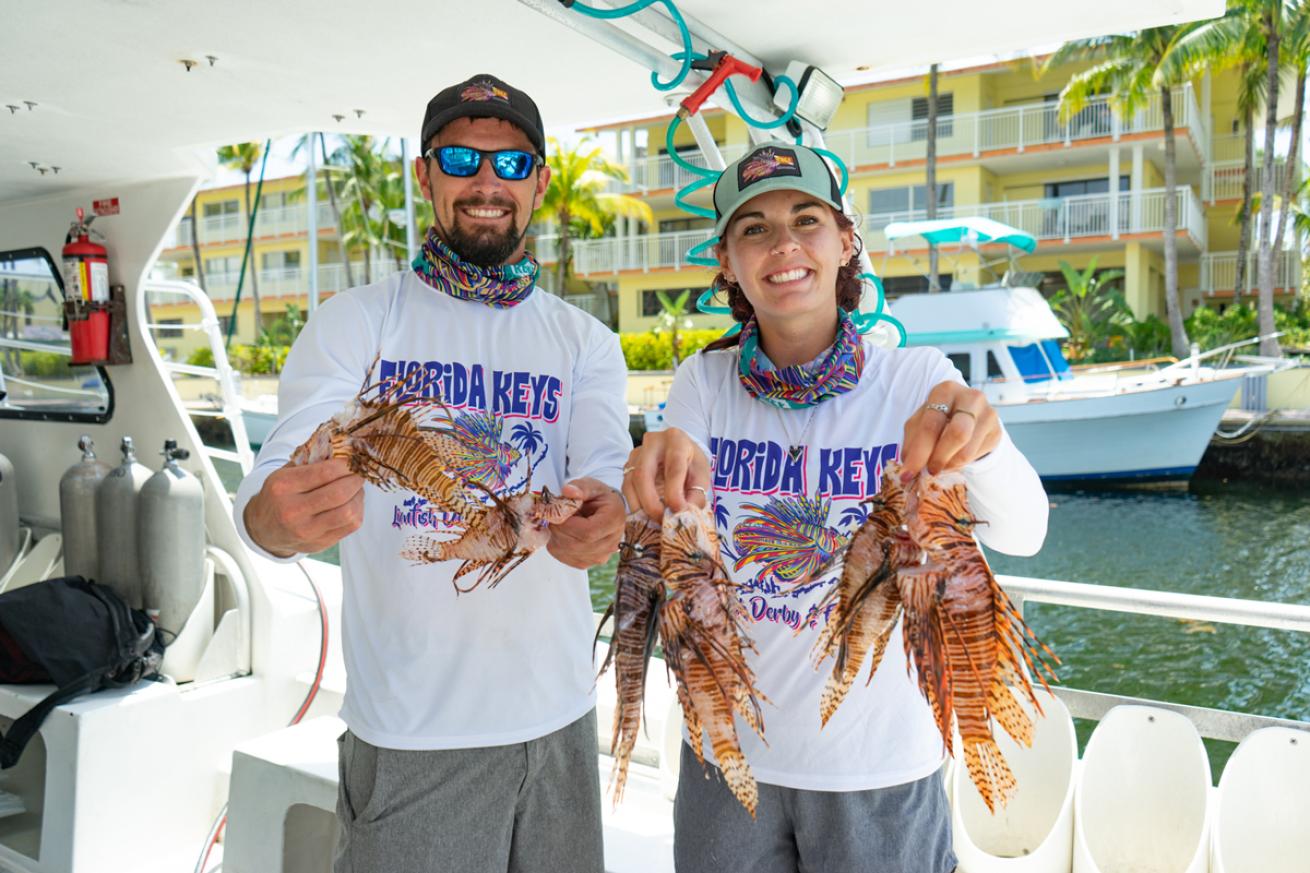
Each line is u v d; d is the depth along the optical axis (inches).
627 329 1222.3
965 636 56.6
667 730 118.1
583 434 79.7
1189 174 1200.2
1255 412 823.1
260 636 145.6
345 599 79.0
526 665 77.3
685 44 99.7
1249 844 99.4
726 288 81.7
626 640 62.3
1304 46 883.4
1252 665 374.0
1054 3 102.4
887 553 59.4
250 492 64.9
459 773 75.5
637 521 64.6
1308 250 1054.4
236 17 100.1
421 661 75.2
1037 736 112.8
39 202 168.1
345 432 61.8
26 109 127.3
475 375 78.5
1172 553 563.5
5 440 183.0
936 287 811.4
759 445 73.9
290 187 1590.8
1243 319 938.1
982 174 1088.2
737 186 72.1
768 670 71.1
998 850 112.7
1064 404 690.2
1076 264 1078.4
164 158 148.6
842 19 105.6
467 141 76.0
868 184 1122.7
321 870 117.3
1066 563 551.5
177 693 134.3
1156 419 690.2
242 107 129.0
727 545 73.2
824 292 72.0
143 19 100.7
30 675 134.6
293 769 111.5
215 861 132.5
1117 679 366.3
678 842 75.8
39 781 145.6
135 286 158.6
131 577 145.1
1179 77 876.0
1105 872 106.0
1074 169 1106.7
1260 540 583.5
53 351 171.0
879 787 69.7
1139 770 107.0
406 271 83.0
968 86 1077.8
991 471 63.4
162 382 157.6
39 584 135.7
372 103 129.6
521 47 110.0
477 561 67.1
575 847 81.1
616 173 1212.5
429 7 98.3
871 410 72.7
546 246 1295.5
